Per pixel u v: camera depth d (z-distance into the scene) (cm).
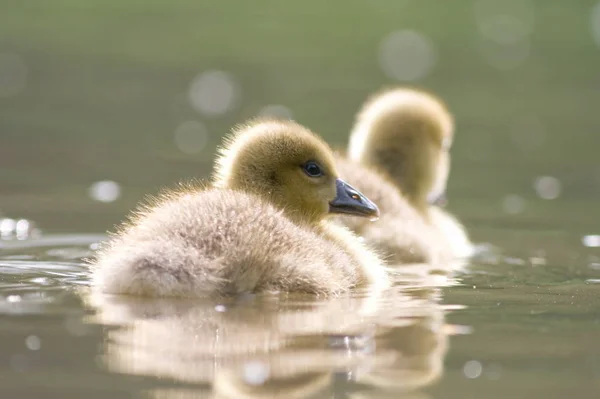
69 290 1074
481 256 1486
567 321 982
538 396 752
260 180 1272
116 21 3616
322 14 3831
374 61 3262
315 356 836
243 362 812
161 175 2038
